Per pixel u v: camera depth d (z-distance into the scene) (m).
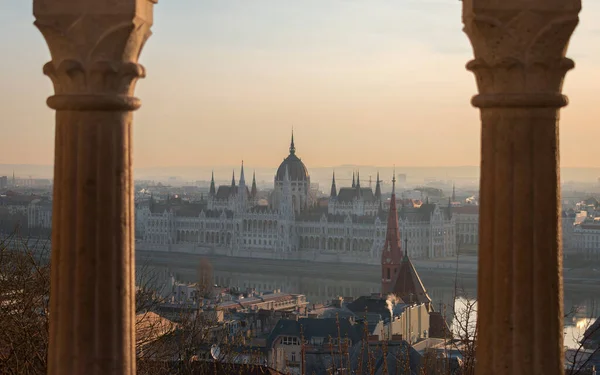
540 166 13.57
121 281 13.70
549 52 13.51
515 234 13.56
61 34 13.44
